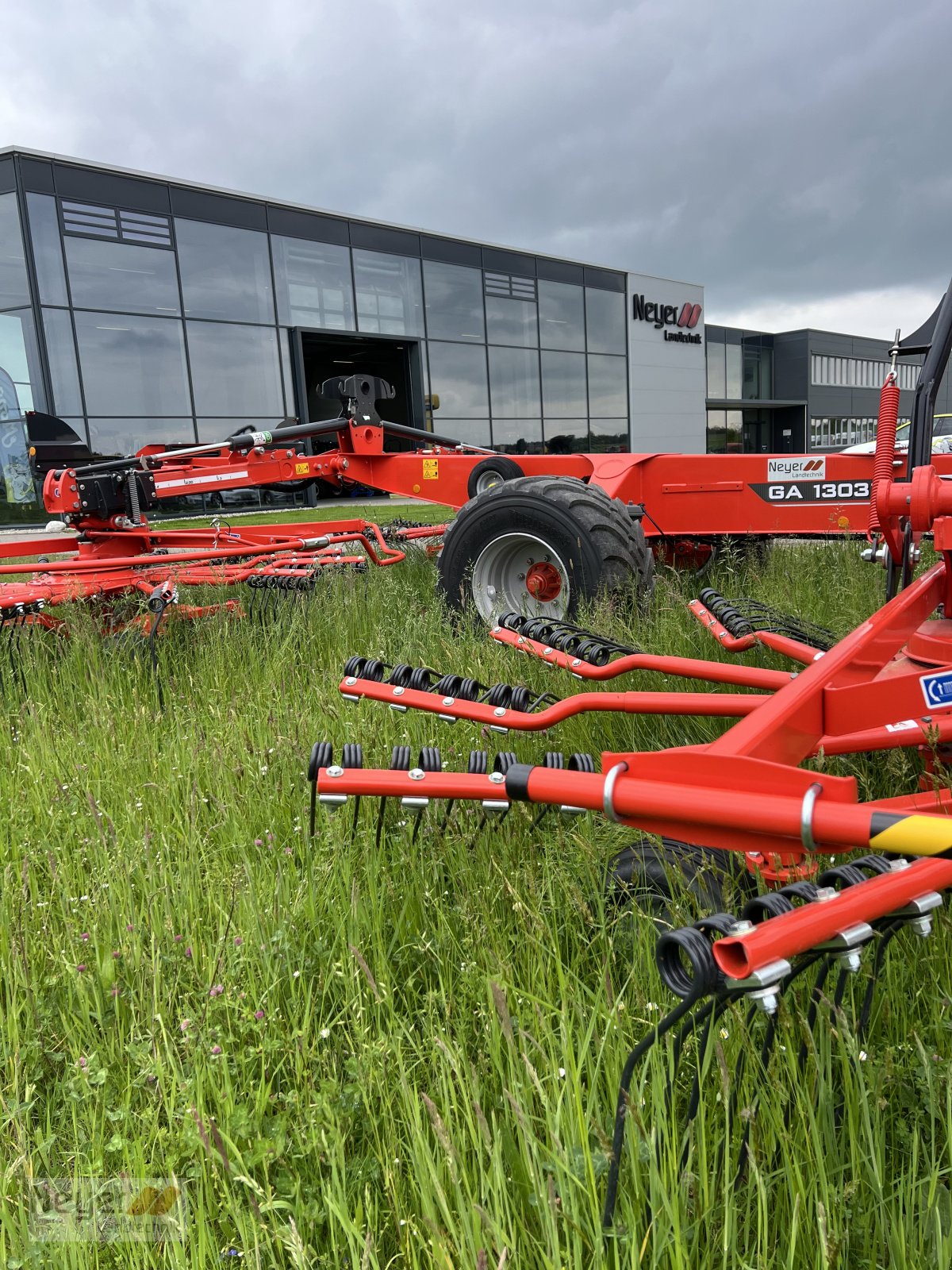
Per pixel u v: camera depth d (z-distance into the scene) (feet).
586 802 5.34
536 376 100.68
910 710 6.73
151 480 18.81
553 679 12.39
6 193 64.03
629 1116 4.17
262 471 23.07
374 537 24.99
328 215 80.38
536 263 98.37
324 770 6.43
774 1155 4.51
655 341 113.50
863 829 4.32
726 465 18.79
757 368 158.92
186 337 73.10
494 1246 4.08
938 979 5.83
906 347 7.82
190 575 17.44
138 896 8.05
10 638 15.34
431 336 90.33
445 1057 5.28
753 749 5.83
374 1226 4.69
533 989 6.03
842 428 171.22
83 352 67.62
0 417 67.62
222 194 73.51
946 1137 4.54
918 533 8.53
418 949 6.96
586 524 15.56
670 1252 3.95
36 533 60.08
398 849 8.18
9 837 9.48
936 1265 3.96
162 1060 5.69
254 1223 4.26
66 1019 6.40
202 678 14.06
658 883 6.84
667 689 12.48
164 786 10.15
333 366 109.81
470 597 17.13
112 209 67.87
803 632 11.31
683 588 18.90
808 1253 4.16
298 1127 5.24
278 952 6.67
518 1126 4.53
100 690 13.50
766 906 3.91
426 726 11.15
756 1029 5.27
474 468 21.36
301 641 16.40
